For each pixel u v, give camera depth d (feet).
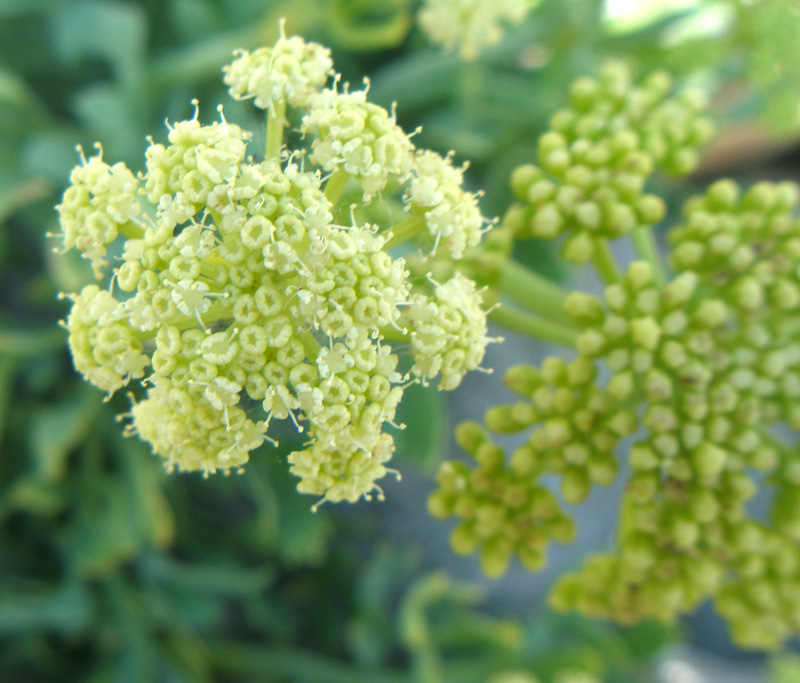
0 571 1.02
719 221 0.43
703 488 0.41
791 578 0.44
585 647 1.18
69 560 1.01
